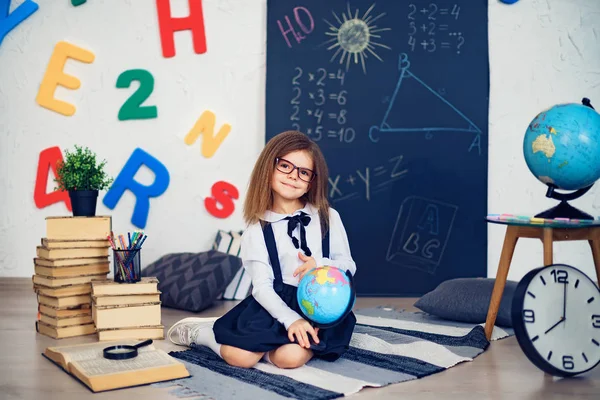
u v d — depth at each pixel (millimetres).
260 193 1854
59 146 3268
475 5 3182
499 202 3221
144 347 1820
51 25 3256
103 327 2064
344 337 1809
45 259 2176
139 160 3246
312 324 1721
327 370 1716
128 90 3264
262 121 3248
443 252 3146
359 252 3150
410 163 3160
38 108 3266
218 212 3234
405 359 1844
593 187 3189
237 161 3252
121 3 3240
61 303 2146
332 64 3182
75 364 1660
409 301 3008
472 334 2105
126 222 3260
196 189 3260
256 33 3240
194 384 1578
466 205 3152
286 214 1877
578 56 3203
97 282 2139
